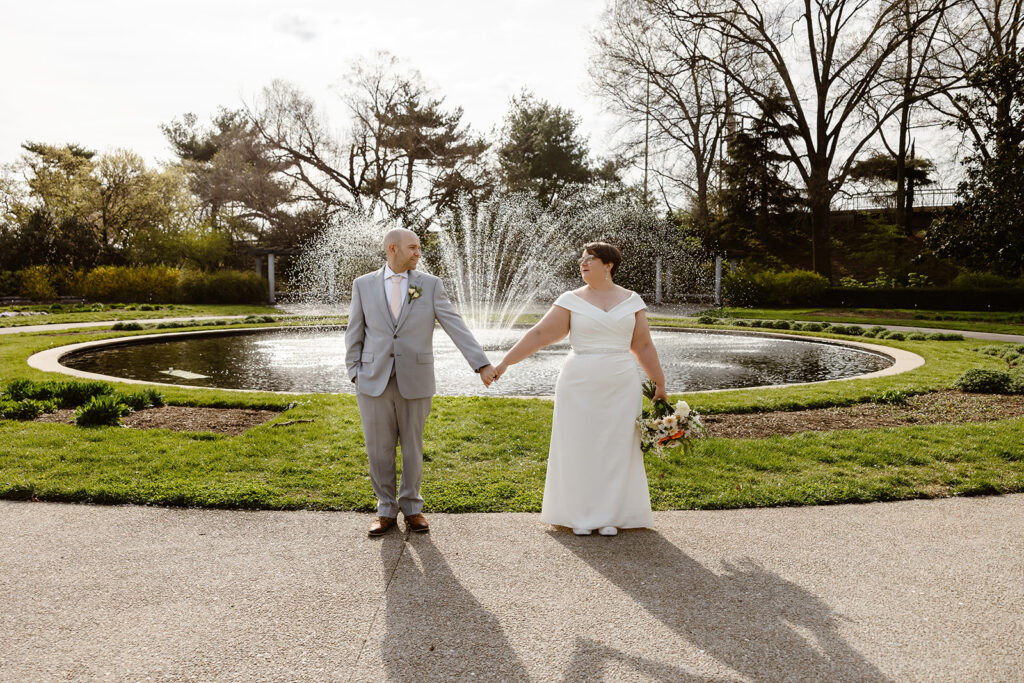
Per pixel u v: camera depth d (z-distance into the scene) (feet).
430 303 11.99
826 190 96.73
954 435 18.10
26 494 13.44
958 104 93.09
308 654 7.80
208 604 9.05
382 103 117.50
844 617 8.74
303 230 116.16
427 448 16.87
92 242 110.42
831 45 95.20
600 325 11.75
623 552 10.96
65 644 7.98
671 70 101.50
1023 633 8.34
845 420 20.44
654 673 7.43
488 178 116.26
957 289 84.99
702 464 15.78
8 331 47.88
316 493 13.67
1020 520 12.46
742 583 9.78
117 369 32.35
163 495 13.30
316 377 30.32
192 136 145.89
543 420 19.81
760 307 93.30
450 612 8.87
